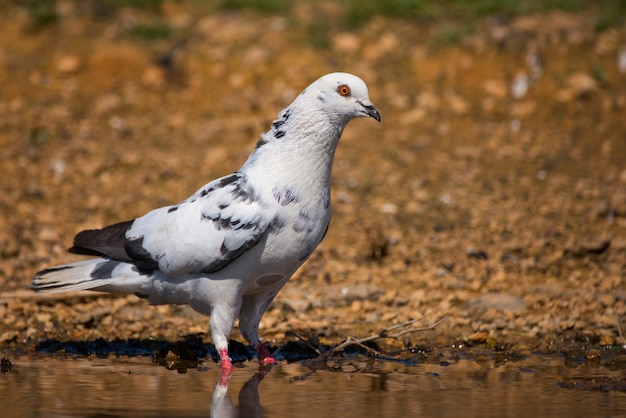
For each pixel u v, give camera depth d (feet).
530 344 32.04
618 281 38.09
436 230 43.32
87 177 47.39
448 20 59.36
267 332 33.06
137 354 30.50
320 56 55.98
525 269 39.83
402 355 30.73
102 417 22.88
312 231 27.78
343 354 30.78
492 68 54.65
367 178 47.32
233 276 27.73
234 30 58.49
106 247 29.01
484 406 24.20
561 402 24.59
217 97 54.03
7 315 33.73
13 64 55.72
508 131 51.11
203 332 32.94
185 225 27.71
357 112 27.63
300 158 27.48
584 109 52.16
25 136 50.16
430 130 51.11
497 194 45.98
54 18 58.44
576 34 56.44
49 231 42.16
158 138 50.96
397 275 39.50
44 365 28.63
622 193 45.27
